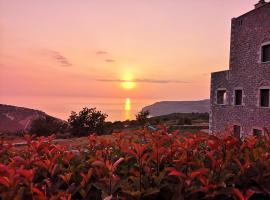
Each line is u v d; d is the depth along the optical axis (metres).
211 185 2.89
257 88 23.67
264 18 23.08
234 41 27.14
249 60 24.89
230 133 4.45
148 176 3.16
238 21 26.59
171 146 3.63
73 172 3.22
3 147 3.98
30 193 2.71
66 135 32.38
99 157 3.44
